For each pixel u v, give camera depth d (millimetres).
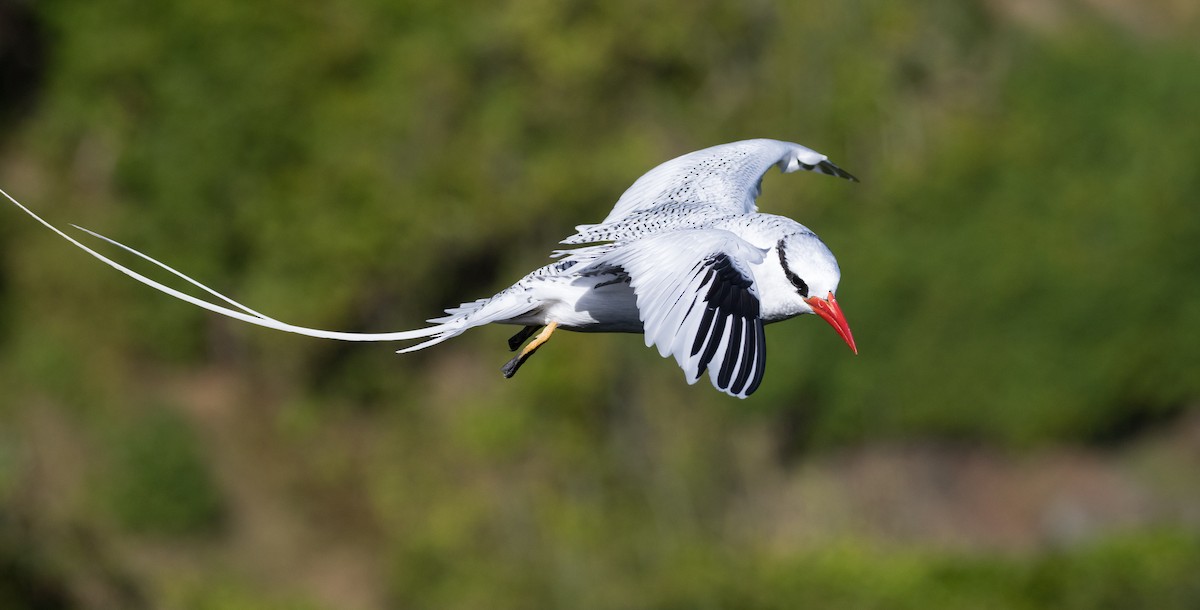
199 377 26828
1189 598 22328
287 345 26719
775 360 25938
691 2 28047
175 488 24406
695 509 24516
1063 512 26156
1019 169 29109
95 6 27719
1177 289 28047
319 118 27484
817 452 26469
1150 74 31031
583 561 22828
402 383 26734
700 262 6258
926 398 26906
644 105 28172
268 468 25797
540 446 25062
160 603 22438
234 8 27328
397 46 27875
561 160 27438
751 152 9328
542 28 27391
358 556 24750
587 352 25359
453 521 23922
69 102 27844
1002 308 27484
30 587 19609
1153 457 27312
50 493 23688
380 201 27219
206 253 27344
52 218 27391
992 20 31484
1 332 26328
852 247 27797
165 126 27469
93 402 25703
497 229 27516
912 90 29875
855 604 22188
